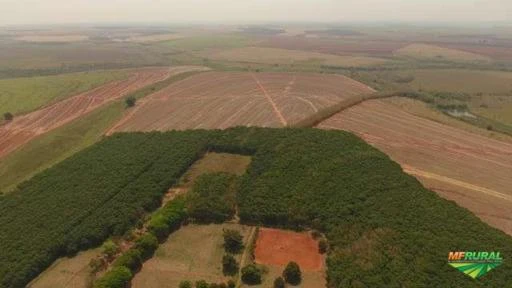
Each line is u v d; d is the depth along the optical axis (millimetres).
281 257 59844
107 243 61562
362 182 70438
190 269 58000
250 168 80312
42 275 58281
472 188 75125
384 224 60156
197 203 70500
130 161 84750
